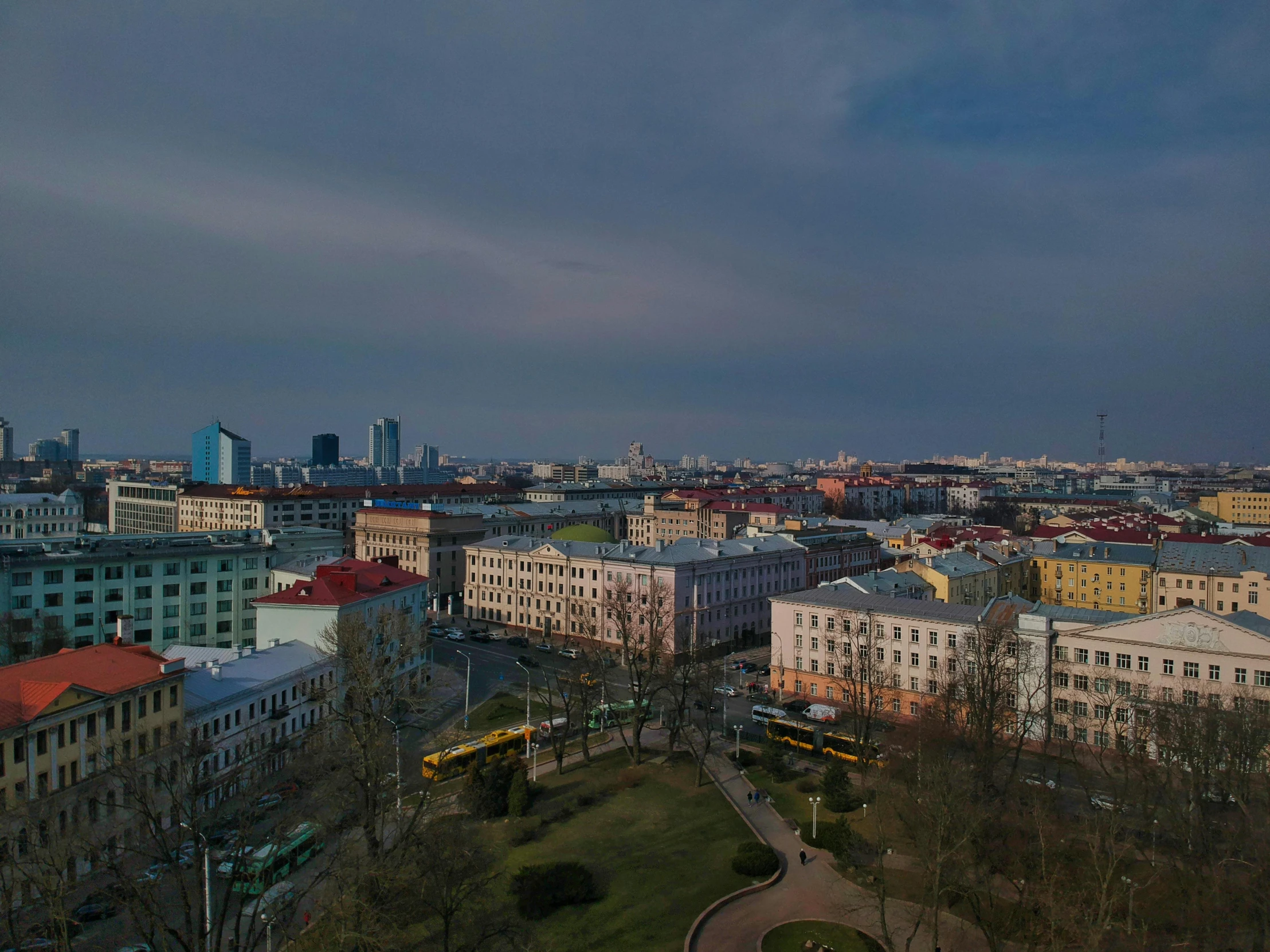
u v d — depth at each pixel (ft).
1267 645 311.68
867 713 363.15
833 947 214.07
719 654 546.26
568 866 247.09
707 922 227.81
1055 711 353.92
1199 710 268.41
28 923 198.29
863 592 447.01
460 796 296.92
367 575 443.73
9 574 410.11
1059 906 197.67
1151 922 210.59
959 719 336.49
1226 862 209.67
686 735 340.80
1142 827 243.19
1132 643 338.95
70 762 236.22
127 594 450.71
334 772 255.91
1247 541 630.33
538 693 433.07
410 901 207.51
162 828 200.13
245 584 499.92
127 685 257.75
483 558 634.84
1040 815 229.04
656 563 526.16
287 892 202.18
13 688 233.14
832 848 268.21
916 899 240.12
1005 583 599.98
